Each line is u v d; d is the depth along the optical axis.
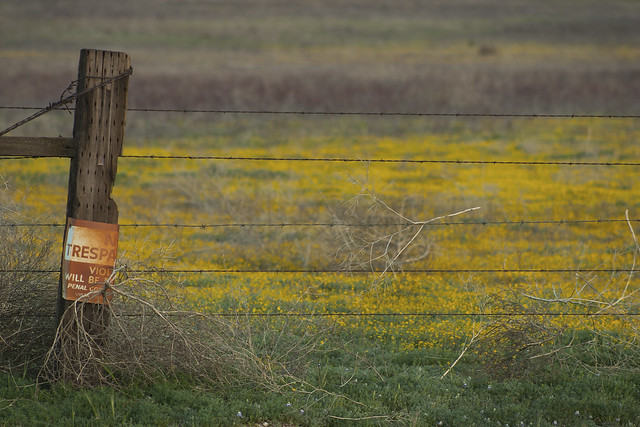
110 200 25.41
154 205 69.69
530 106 138.75
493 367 28.59
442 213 65.00
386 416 24.39
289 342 30.64
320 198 72.19
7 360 26.36
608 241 59.50
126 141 108.31
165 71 173.12
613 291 41.28
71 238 24.98
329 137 113.94
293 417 24.42
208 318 26.62
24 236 28.53
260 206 68.19
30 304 26.97
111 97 25.23
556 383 28.28
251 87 149.75
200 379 26.67
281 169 89.56
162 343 26.38
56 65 179.00
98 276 25.19
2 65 174.50
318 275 45.75
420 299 40.59
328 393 25.67
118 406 23.92
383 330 34.16
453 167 93.31
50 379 25.41
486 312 30.91
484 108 136.38
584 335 32.69
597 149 104.38
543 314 29.02
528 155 102.06
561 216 68.00
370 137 114.31
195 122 122.38
